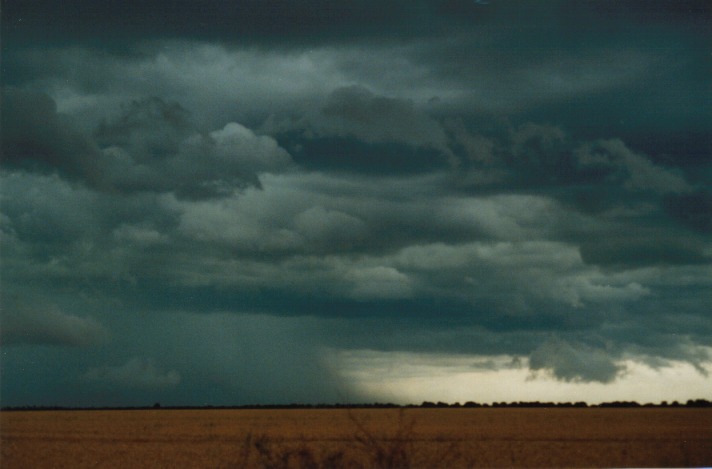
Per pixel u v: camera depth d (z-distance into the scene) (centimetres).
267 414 10531
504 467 2625
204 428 6119
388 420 6794
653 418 7694
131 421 7925
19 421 7712
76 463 3088
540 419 7612
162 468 2812
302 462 2194
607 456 3077
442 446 3422
